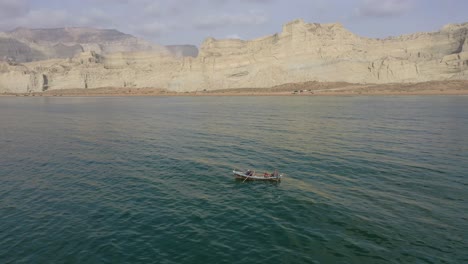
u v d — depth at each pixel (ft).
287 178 93.91
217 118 245.24
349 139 149.38
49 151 134.21
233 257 53.47
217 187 87.81
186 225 65.21
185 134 172.45
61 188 87.81
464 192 79.30
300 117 239.91
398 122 202.49
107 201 78.18
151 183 91.35
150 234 61.62
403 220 64.90
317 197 78.28
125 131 186.50
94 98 650.02
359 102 377.09
